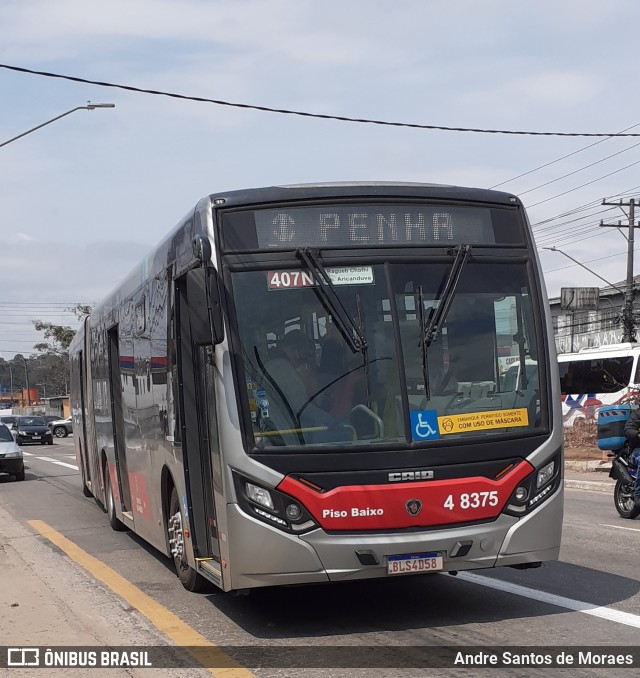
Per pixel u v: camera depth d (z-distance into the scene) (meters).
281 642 7.36
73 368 21.61
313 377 7.43
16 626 8.15
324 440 7.32
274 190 7.81
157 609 8.77
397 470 7.30
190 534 8.51
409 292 7.71
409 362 7.55
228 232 7.65
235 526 7.26
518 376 7.82
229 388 7.37
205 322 7.36
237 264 7.58
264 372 7.41
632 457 14.45
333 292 7.60
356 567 7.18
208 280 7.40
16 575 10.79
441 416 7.49
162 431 9.73
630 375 31.30
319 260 7.64
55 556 12.38
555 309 66.44
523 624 7.61
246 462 7.24
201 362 8.36
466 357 7.70
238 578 7.29
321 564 7.16
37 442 55.78
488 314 7.86
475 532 7.38
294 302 7.57
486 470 7.50
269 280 7.59
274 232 7.70
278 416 7.34
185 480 8.55
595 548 11.50
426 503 7.30
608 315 60.12
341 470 7.25
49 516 17.53
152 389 10.27
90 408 17.23
